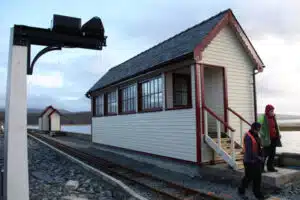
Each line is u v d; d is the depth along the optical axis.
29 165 10.48
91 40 4.61
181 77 10.25
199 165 7.93
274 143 6.75
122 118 12.95
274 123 6.82
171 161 9.22
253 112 9.83
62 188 7.01
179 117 8.84
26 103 3.94
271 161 6.72
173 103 9.88
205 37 8.13
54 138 26.36
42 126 34.19
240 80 9.55
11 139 3.80
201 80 8.25
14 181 3.76
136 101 11.65
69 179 8.12
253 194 6.18
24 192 3.81
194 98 8.20
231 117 9.08
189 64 8.39
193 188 6.86
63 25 4.32
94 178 8.23
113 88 14.05
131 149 12.01
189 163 8.32
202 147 7.98
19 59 3.98
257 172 5.70
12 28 4.06
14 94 3.87
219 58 8.91
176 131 8.97
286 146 16.12
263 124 6.78
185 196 6.19
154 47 12.84
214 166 7.71
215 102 9.41
